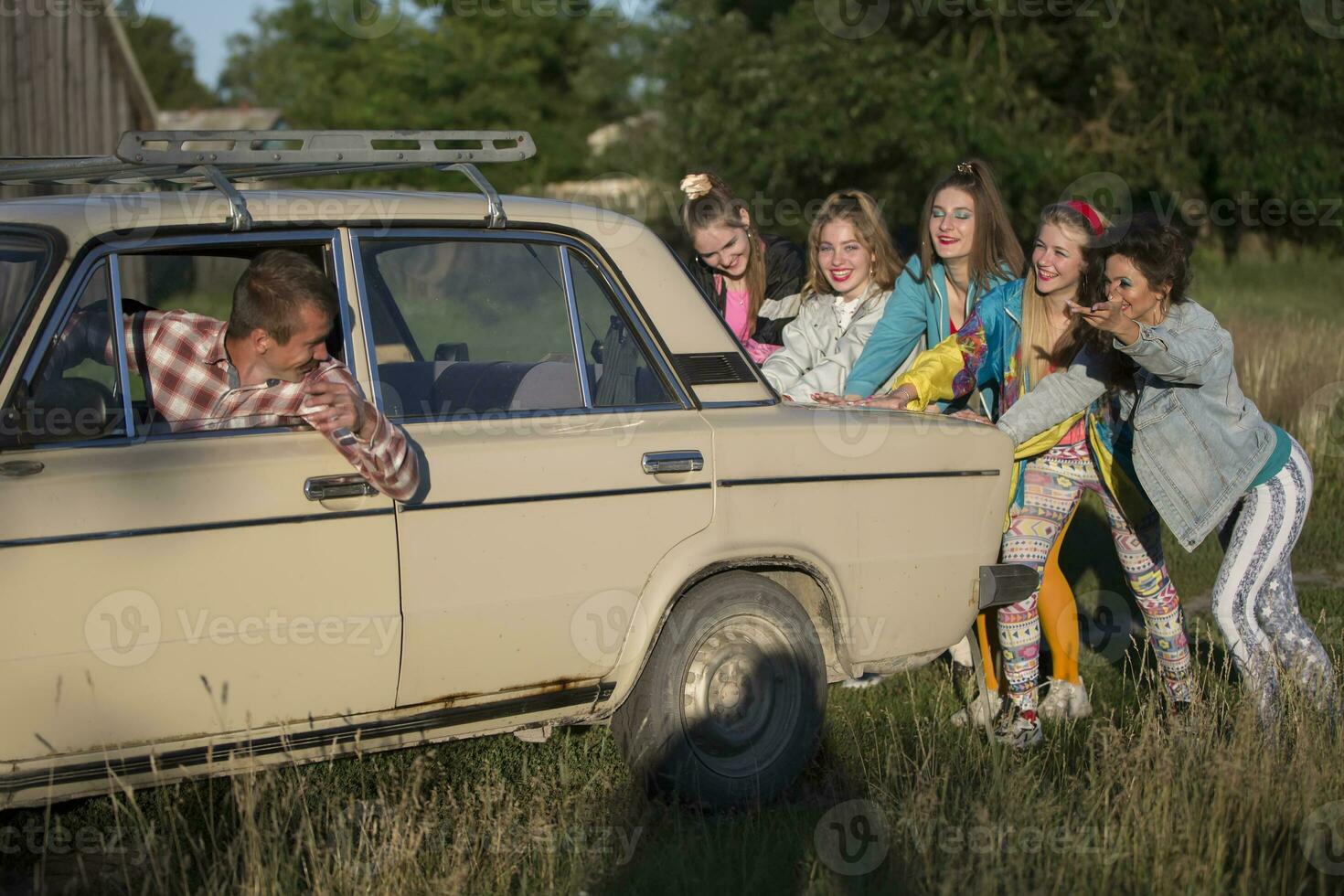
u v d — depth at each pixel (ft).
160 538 10.10
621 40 123.03
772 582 13.07
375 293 12.50
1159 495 14.20
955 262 15.81
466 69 120.37
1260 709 13.66
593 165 111.75
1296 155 69.41
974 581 14.24
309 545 10.62
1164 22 69.92
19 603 9.67
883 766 13.55
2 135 49.39
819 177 75.56
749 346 17.08
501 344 12.98
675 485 12.21
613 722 13.05
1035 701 15.33
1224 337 13.62
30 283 10.16
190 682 10.30
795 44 74.49
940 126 70.23
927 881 10.92
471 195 12.20
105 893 10.88
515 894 10.98
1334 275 73.41
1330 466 28.73
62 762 9.95
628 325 12.61
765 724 13.07
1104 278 13.82
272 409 10.93
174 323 11.32
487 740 14.33
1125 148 71.51
